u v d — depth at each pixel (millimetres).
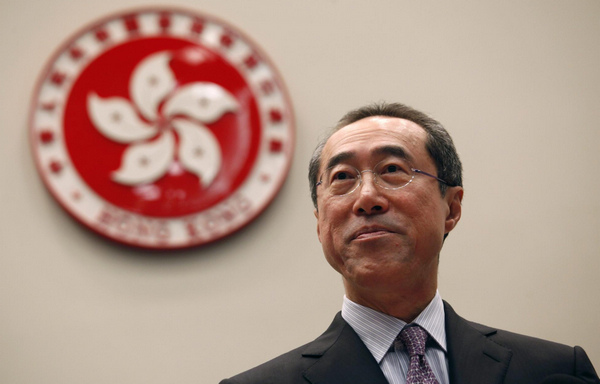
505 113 2791
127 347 2477
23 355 2441
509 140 2764
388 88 2785
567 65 2844
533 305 2611
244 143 2670
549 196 2717
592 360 2572
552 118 2793
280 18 2822
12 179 2588
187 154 2650
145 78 2691
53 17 2740
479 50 2844
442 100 2787
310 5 2842
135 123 2656
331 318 2553
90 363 2455
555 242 2674
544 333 2590
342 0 2857
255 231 2621
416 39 2840
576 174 2742
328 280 2588
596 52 2855
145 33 2732
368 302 1450
